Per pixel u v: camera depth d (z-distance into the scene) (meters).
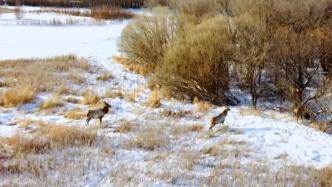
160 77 23.06
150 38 28.38
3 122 16.61
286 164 12.88
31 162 12.14
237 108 20.53
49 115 17.81
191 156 13.08
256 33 23.23
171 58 22.83
